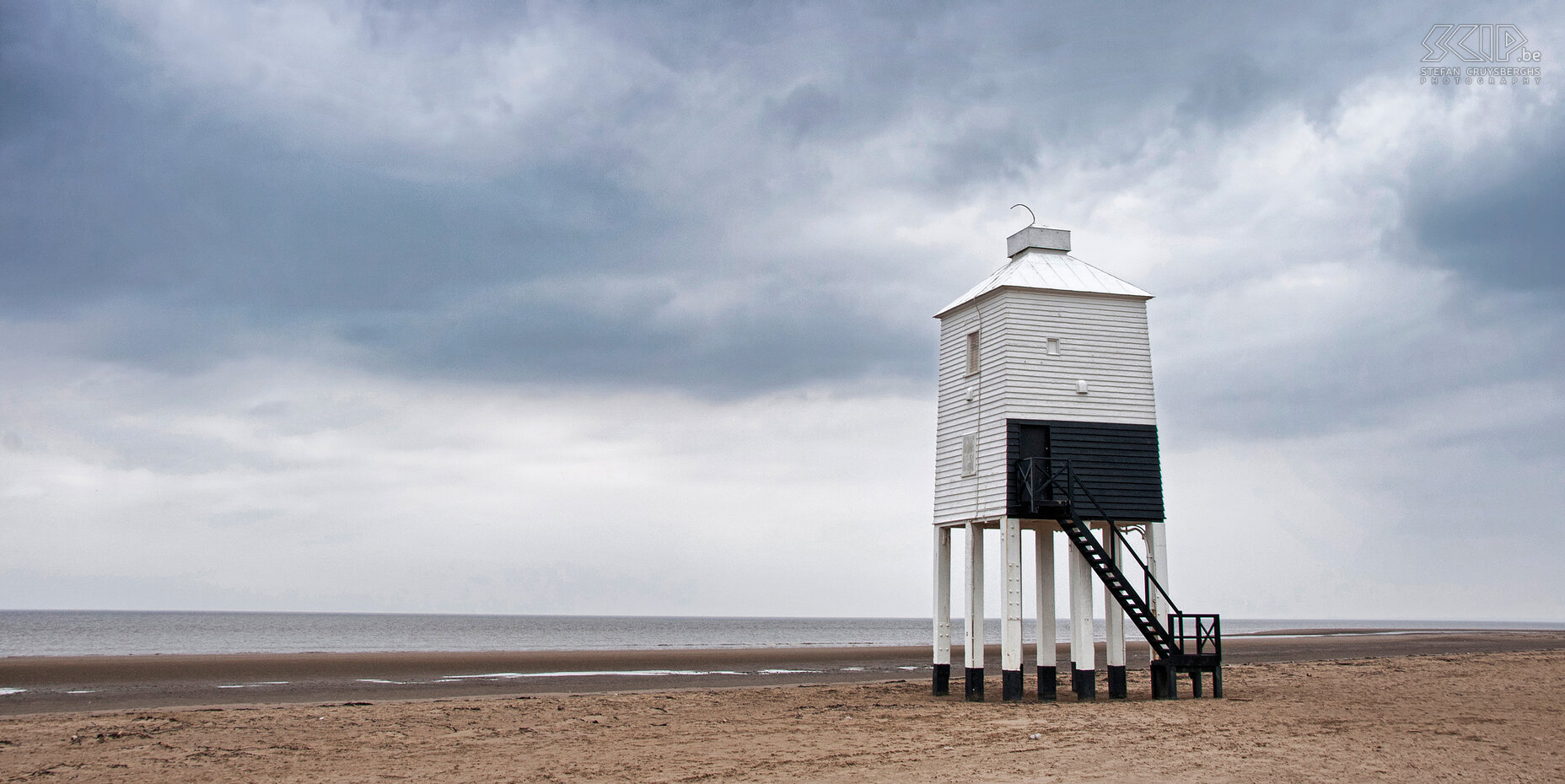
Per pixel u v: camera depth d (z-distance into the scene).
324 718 25.23
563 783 17.25
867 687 34.91
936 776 17.45
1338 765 17.98
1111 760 18.61
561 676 41.28
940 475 30.98
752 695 31.78
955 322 31.19
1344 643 74.38
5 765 18.92
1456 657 47.16
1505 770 17.59
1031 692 32.25
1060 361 28.36
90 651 76.12
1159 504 28.36
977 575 29.31
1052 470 27.45
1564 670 37.50
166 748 20.80
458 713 26.44
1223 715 24.20
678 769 18.39
